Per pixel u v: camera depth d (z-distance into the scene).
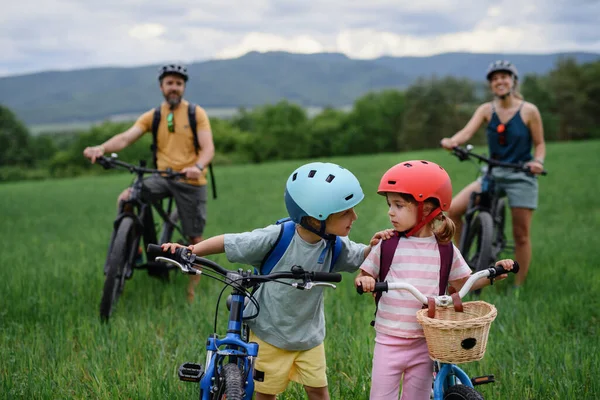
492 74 8.23
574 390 4.76
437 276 3.99
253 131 159.00
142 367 5.44
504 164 8.01
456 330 3.48
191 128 8.22
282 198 23.78
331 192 3.87
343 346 5.84
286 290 4.11
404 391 4.04
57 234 15.27
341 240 4.25
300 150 144.88
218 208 20.25
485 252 7.49
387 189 3.98
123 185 37.97
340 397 4.88
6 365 5.56
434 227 4.03
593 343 5.88
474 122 8.45
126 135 8.05
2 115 134.75
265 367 4.25
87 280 8.74
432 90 125.25
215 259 10.28
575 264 9.45
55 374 5.26
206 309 7.23
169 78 8.14
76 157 124.44
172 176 7.72
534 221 14.78
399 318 3.94
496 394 4.90
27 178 120.31
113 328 6.41
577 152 44.97
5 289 8.23
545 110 109.56
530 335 6.09
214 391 3.59
